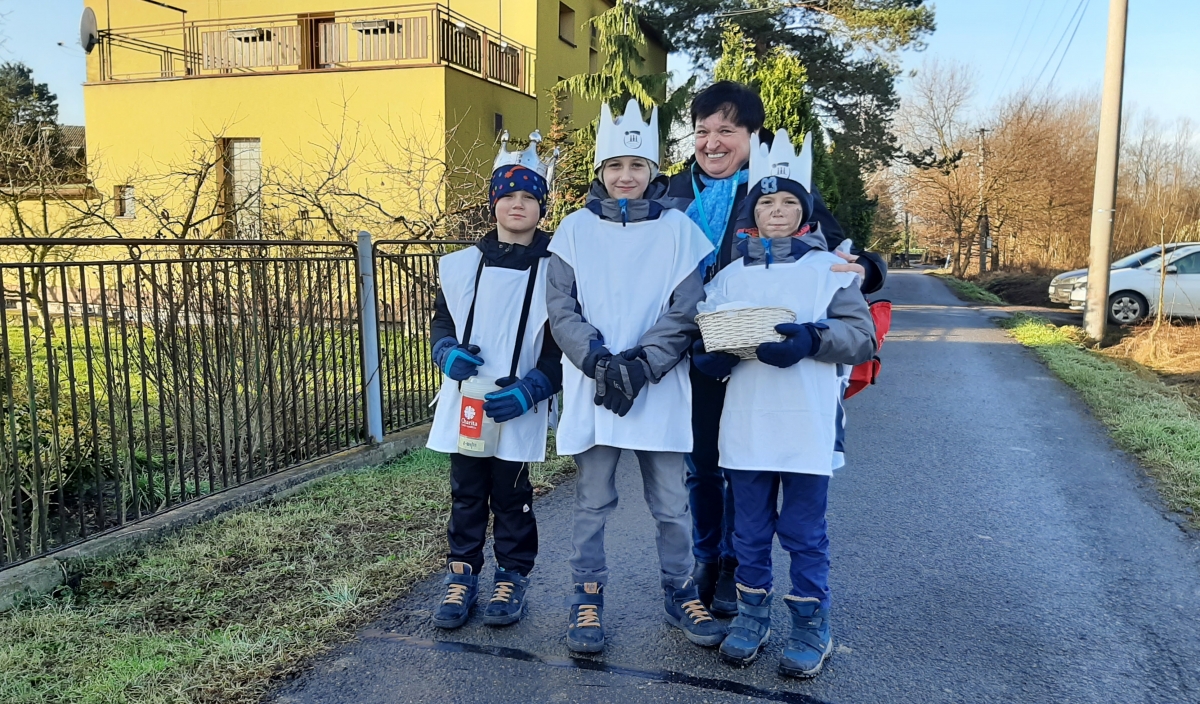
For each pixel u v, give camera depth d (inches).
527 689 103.7
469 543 121.6
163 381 162.9
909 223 2193.7
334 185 403.9
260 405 177.3
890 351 425.7
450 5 650.8
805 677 106.3
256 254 243.0
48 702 96.6
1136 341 445.7
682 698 102.0
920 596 131.9
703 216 118.8
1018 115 1428.4
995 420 264.4
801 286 104.1
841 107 931.3
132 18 660.1
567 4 714.8
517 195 116.7
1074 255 1357.0
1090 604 129.2
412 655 111.7
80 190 360.8
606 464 111.7
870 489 189.8
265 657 108.7
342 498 171.8
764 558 110.0
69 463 159.5
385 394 222.8
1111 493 186.7
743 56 481.4
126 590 127.3
